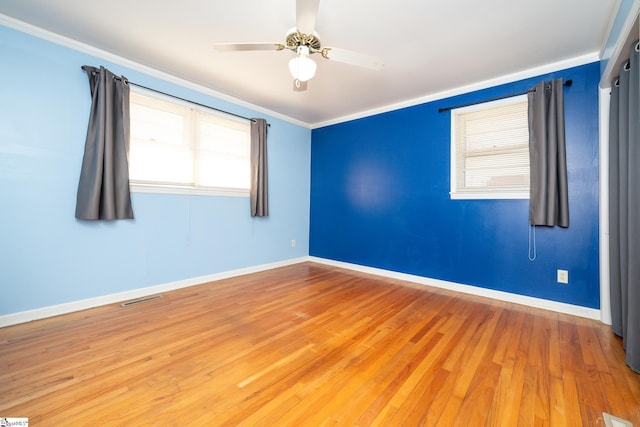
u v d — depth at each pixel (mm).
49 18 2113
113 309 2512
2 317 2125
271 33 2264
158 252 2998
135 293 2828
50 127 2326
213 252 3492
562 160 2516
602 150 2324
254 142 3812
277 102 3779
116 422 1202
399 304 2723
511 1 1822
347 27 2107
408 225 3635
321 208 4707
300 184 4691
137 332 2057
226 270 3641
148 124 2930
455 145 3250
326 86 3199
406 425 1210
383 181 3898
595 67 2422
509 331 2141
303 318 2355
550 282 2635
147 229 2912
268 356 1754
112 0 1902
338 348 1863
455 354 1797
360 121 4176
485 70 2779
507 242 2881
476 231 3080
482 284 3029
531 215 2664
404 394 1411
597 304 2412
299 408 1307
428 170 3457
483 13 1943
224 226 3602
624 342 1852
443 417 1257
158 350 1804
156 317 2338
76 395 1364
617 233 2051
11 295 2166
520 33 2170
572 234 2533
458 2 1839
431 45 2344
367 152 4082
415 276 3549
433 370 1619
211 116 3438
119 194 2650
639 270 1567
